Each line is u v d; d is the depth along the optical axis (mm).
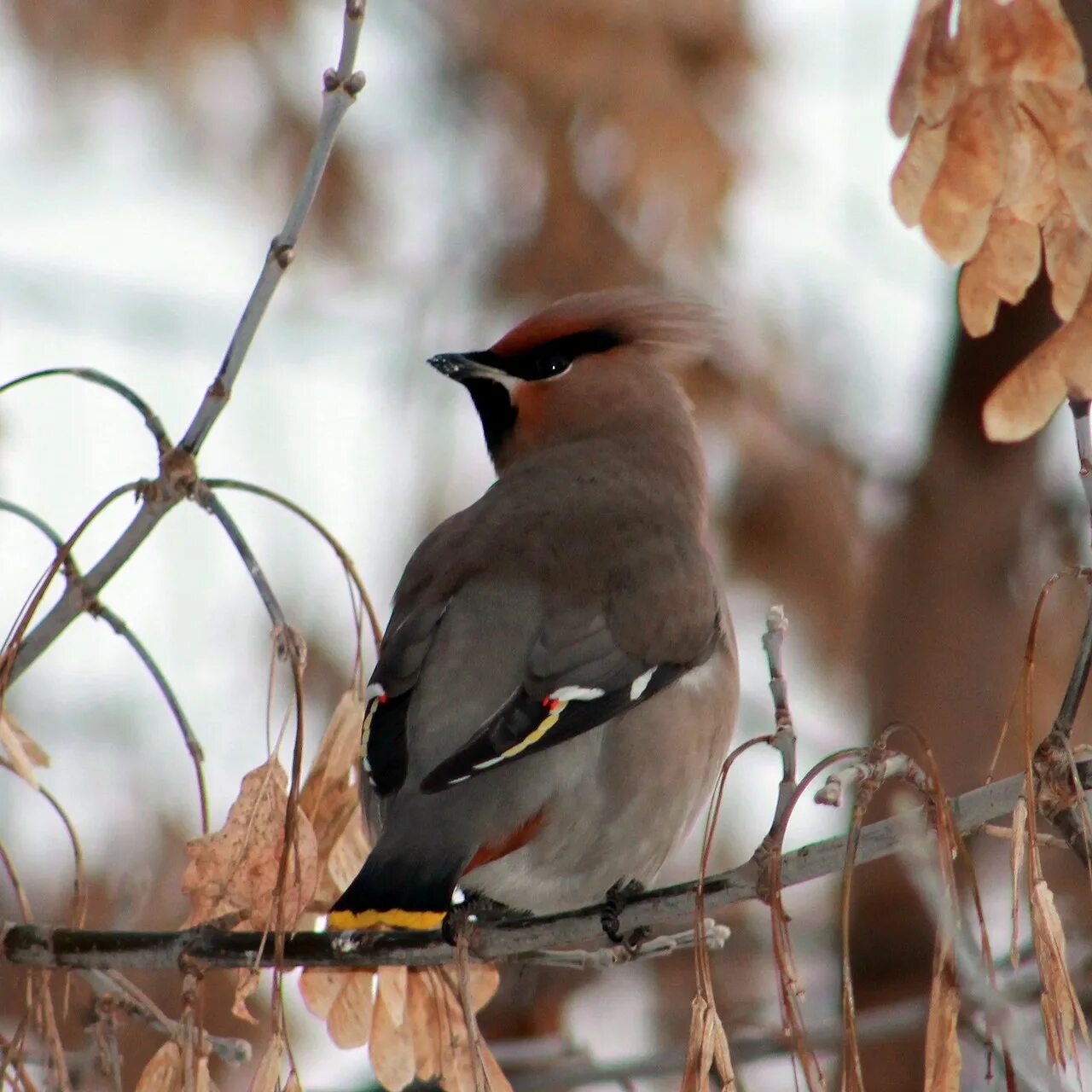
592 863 9094
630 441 10539
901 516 12773
